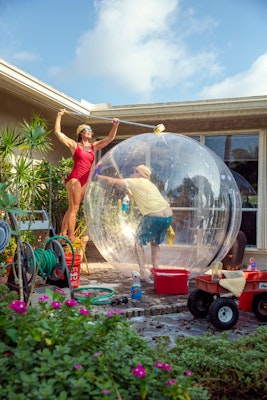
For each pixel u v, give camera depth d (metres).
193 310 4.52
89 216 6.26
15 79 6.07
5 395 1.78
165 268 5.88
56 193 7.80
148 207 5.65
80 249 6.97
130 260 5.96
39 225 4.85
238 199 6.19
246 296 4.97
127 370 1.97
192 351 2.77
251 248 8.02
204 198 5.74
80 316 2.33
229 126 8.15
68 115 7.91
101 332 2.26
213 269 4.35
